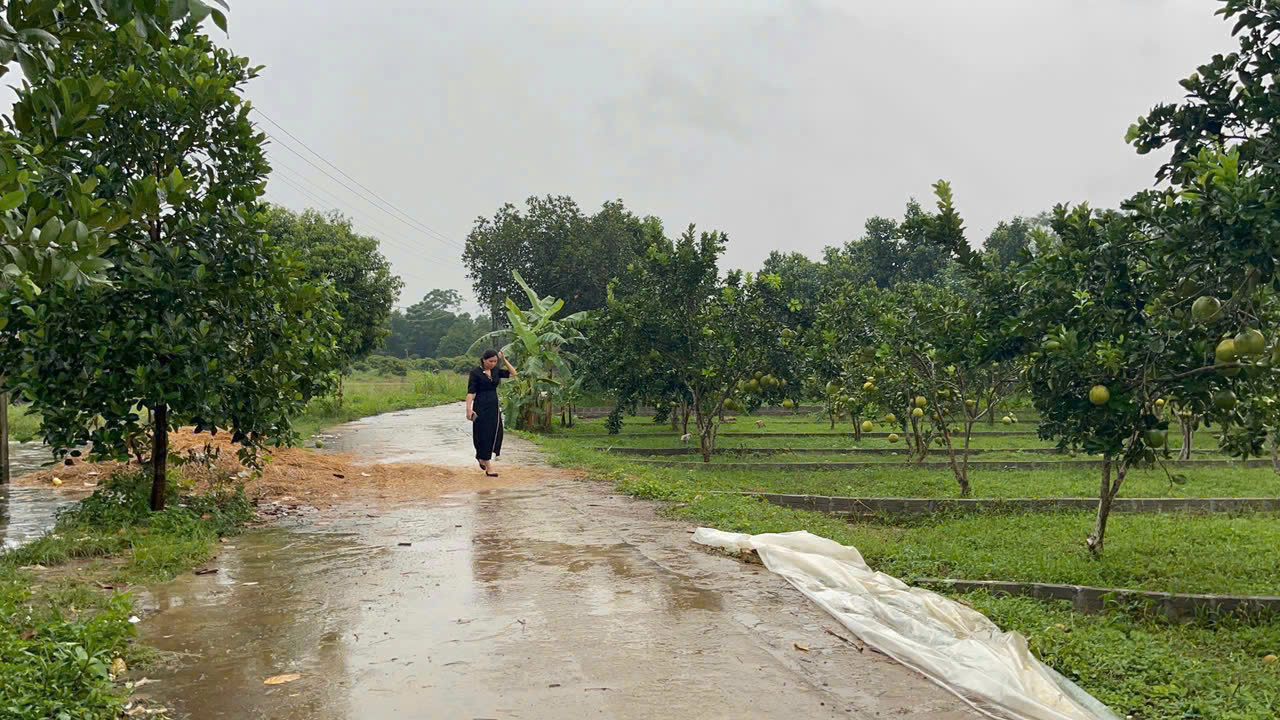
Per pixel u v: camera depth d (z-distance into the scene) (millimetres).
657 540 7508
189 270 7551
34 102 3771
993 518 10750
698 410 17297
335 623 5016
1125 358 6562
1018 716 3762
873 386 16391
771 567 6371
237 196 7859
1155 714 4070
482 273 41438
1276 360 5812
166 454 8320
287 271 8273
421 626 4949
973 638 4883
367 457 15258
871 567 7250
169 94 7434
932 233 8000
